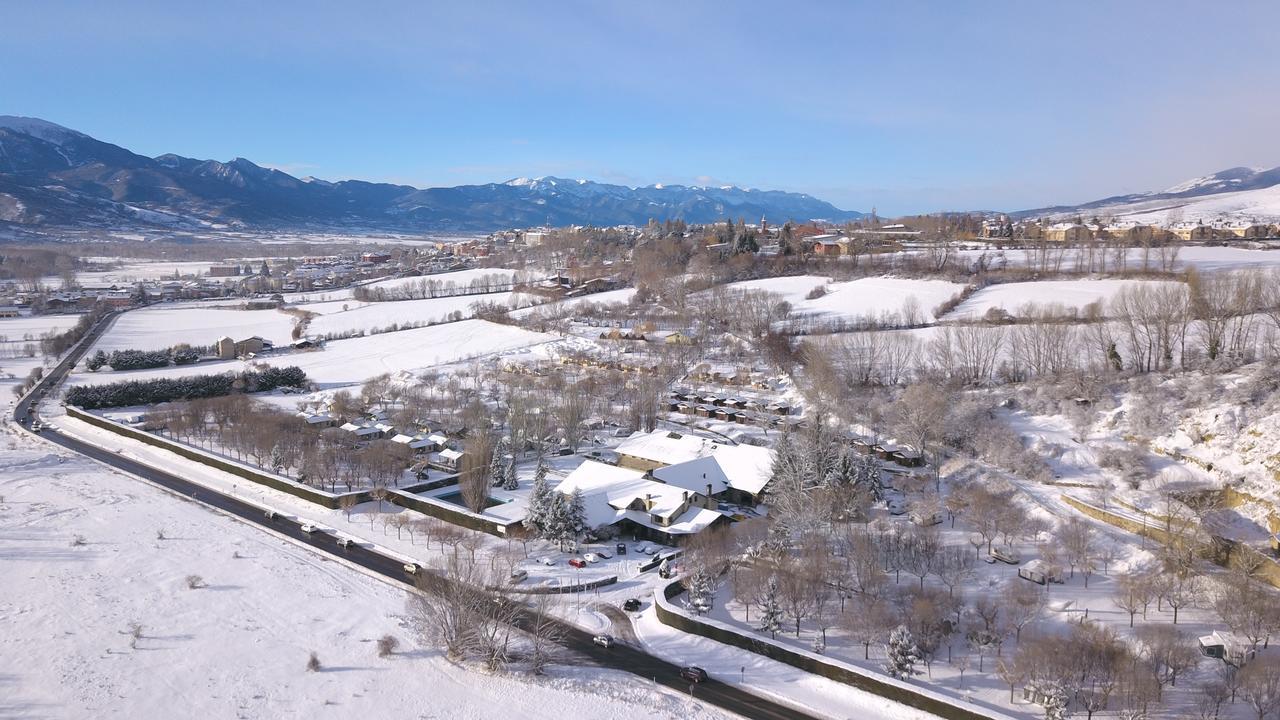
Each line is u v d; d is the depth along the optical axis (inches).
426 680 3907.5
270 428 7480.3
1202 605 4202.8
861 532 4997.5
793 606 4320.9
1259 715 3358.8
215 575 5039.4
